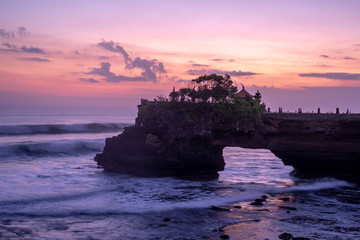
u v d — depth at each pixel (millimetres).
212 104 43500
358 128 38375
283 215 27094
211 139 43125
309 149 40656
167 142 41750
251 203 30562
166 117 42062
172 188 36750
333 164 40469
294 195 34281
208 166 43406
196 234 22672
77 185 36750
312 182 40469
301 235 22406
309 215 27094
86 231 23156
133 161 42281
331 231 23219
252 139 43156
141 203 30391
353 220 25812
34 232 22781
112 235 22469
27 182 37250
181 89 44375
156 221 25469
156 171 41688
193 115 42250
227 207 29500
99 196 32625
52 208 28250
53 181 38312
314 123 40094
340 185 39156
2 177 39312
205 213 27609
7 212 26812
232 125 43094
